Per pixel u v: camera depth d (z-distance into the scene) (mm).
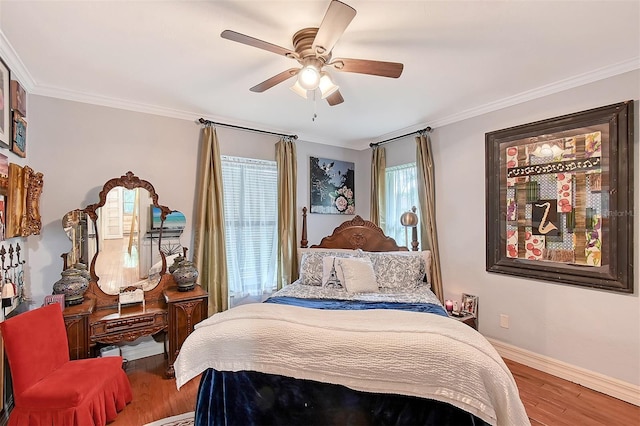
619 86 2240
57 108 2609
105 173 2820
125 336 2420
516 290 2836
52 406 1694
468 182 3213
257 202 3693
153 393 2334
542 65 2229
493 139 2971
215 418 1631
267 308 1804
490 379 1308
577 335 2467
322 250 3600
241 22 1712
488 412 1273
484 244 3076
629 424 1992
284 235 3766
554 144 2564
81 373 1908
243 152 3617
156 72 2307
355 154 4684
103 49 1979
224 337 1574
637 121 2168
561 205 2533
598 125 2328
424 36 1848
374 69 1793
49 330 1917
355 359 1440
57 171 2611
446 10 1604
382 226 4203
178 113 3150
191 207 3256
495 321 2990
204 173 3215
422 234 3588
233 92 2691
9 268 2113
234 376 1658
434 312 2281
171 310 2562
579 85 2430
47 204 2568
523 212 2766
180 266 2844
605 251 2305
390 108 3102
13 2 1512
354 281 2900
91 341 2301
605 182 2301
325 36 1499
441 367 1357
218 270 3268
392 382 1402
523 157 2762
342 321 1614
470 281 3199
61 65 2184
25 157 2420
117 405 2084
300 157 4113
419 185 3605
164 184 3109
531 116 2725
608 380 2301
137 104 2926
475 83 2531
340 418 1578
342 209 4504
